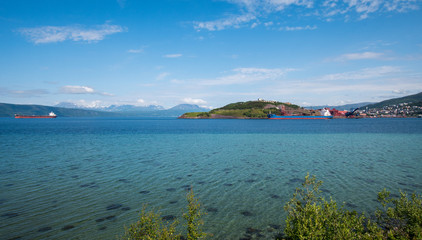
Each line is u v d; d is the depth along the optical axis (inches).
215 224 643.5
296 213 545.3
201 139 2795.3
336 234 461.4
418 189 913.5
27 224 619.8
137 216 677.3
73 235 569.9
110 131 4286.4
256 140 2674.7
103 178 1057.5
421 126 5698.8
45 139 2733.8
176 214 698.2
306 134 3523.6
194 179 1052.5
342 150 1894.7
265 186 956.6
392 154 1702.8
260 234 593.0
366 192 877.2
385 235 515.2
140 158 1535.4
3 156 1585.9
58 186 939.3
